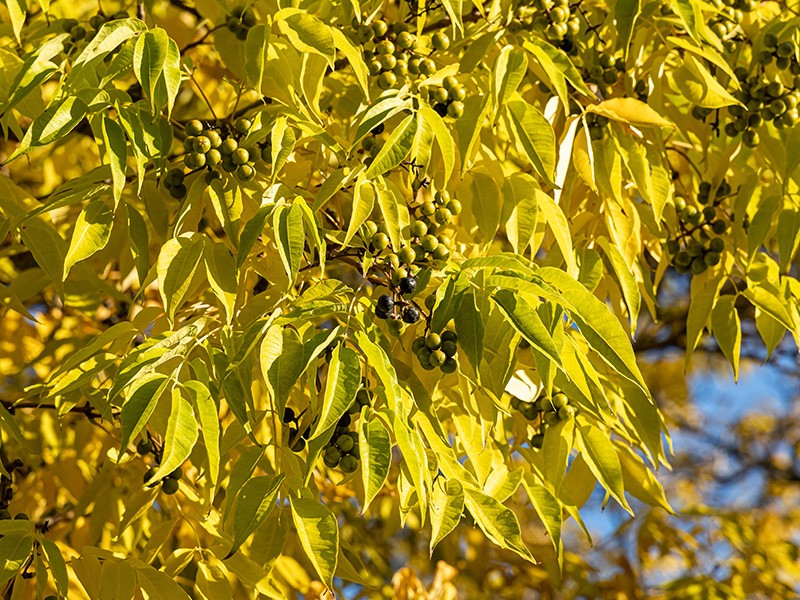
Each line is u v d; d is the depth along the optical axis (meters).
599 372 2.50
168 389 2.05
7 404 2.90
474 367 1.89
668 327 6.89
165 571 2.20
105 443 2.76
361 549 4.16
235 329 2.08
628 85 2.72
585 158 2.53
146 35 2.04
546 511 2.30
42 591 2.01
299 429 2.04
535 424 2.67
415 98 2.26
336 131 2.76
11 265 3.35
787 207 2.66
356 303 2.01
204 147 2.12
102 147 2.15
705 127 2.85
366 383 2.02
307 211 1.96
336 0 2.43
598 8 2.98
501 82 2.22
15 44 2.76
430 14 2.98
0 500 2.70
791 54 2.64
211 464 1.79
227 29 2.91
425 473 1.86
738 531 4.47
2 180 2.43
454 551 3.97
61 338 3.13
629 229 2.56
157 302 3.54
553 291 1.86
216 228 3.25
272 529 2.29
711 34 2.48
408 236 2.18
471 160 2.39
